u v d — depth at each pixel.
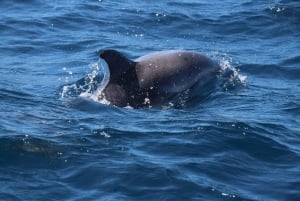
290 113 32.88
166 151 27.97
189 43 46.03
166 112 32.81
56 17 49.28
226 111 32.88
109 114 32.03
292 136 30.06
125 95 34.56
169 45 45.69
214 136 29.28
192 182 25.62
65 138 28.52
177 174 26.09
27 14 49.81
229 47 45.09
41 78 38.41
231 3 53.28
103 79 36.91
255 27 48.34
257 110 33.09
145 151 27.91
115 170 26.22
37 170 26.08
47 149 27.47
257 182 26.08
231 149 28.41
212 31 48.03
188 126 30.28
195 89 36.09
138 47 44.97
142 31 48.03
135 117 31.75
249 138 29.30
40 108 32.50
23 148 27.41
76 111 32.28
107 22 49.16
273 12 50.16
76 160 26.86
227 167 27.00
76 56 43.16
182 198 24.72
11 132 28.69
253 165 27.38
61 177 25.73
